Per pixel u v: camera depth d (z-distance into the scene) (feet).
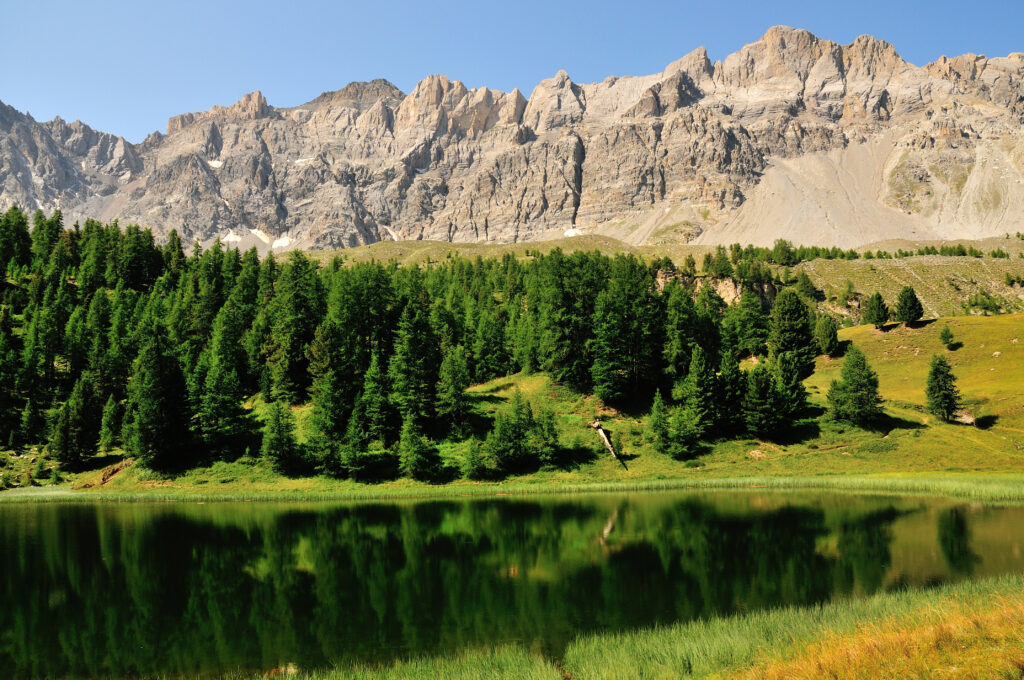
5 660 110.63
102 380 366.84
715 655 92.38
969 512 216.13
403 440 298.97
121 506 260.21
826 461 310.65
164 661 109.50
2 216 611.88
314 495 276.41
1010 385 382.22
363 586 150.41
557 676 92.32
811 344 484.74
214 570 165.37
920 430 333.01
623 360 357.00
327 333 361.71
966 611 91.25
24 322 450.71
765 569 156.46
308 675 102.47
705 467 310.45
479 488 284.61
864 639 80.07
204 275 543.39
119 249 589.73
